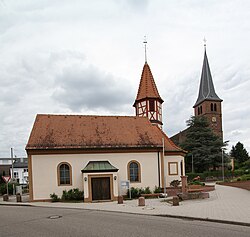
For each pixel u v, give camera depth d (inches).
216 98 3257.9
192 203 787.4
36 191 1039.0
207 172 2076.8
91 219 572.1
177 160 1243.8
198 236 385.7
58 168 1063.6
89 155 1100.5
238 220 484.4
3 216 674.8
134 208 725.3
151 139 1202.6
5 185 1596.9
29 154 1046.4
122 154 1135.0
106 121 1246.9
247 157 3683.6
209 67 3351.4
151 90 1563.7
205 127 2285.9
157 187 1149.1
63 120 1194.0
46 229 482.0
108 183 1063.0
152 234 406.0
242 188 1268.5
